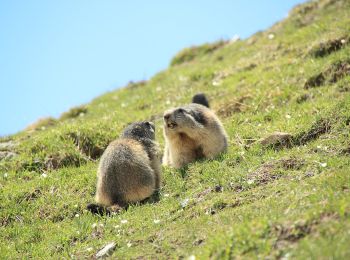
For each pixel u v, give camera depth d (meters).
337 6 66.12
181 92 59.69
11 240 33.69
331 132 36.88
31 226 35.06
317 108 42.25
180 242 27.23
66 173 41.66
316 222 23.50
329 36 54.69
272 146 38.06
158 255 26.66
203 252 24.20
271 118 44.97
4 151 46.81
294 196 27.47
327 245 21.39
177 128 38.72
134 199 35.19
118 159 35.31
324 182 27.78
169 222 30.50
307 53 54.47
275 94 48.78
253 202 29.64
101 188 35.56
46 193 38.75
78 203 36.97
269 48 62.00
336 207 23.81
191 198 32.88
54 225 34.72
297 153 35.00
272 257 22.30
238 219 26.86
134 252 27.59
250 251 23.05
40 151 45.47
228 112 50.00
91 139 47.00
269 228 23.95
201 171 36.88
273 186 30.98
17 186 40.00
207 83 60.16
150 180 35.66
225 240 24.00
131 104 60.84
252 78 54.47
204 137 39.44
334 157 32.59
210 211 30.14
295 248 22.16
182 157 40.28
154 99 60.19
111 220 32.66
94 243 30.33
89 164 43.91
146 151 37.69
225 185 33.12
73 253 29.81
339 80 46.88
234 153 38.22
